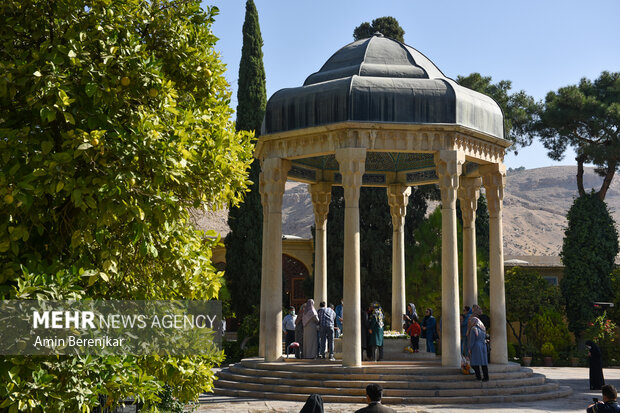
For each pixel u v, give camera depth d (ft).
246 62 115.96
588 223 112.16
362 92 58.65
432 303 104.17
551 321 106.42
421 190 116.88
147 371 24.66
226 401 53.42
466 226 72.38
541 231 454.81
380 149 58.70
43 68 20.85
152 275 24.64
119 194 21.08
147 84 22.68
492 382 55.93
